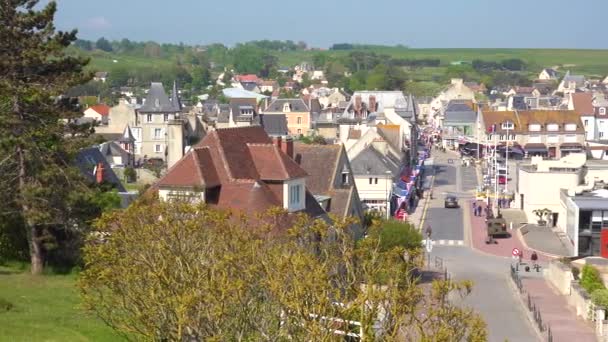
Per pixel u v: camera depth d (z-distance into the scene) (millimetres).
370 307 38531
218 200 59969
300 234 42312
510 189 145125
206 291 38094
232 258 38062
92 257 45094
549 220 119312
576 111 199875
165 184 59656
